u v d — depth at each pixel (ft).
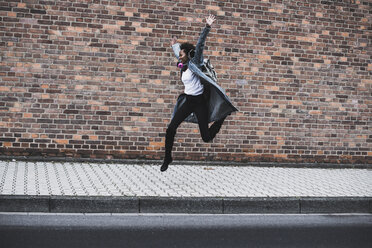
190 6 29.86
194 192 21.21
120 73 29.14
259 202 20.43
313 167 31.96
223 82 30.60
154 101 29.63
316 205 21.09
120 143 29.32
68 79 28.50
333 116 32.65
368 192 23.53
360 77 32.96
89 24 28.60
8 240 14.12
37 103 28.19
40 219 17.17
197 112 20.65
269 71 31.32
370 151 33.22
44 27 28.09
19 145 28.09
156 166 28.73
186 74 20.27
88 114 28.84
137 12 29.17
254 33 30.94
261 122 31.37
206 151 30.63
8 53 27.76
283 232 17.06
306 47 31.91
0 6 27.58
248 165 30.99
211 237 15.87
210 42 30.30
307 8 31.86
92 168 26.71
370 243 15.98
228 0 30.40
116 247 14.10
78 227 16.31
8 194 18.54
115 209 19.02
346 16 32.60
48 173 24.26
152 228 16.76
